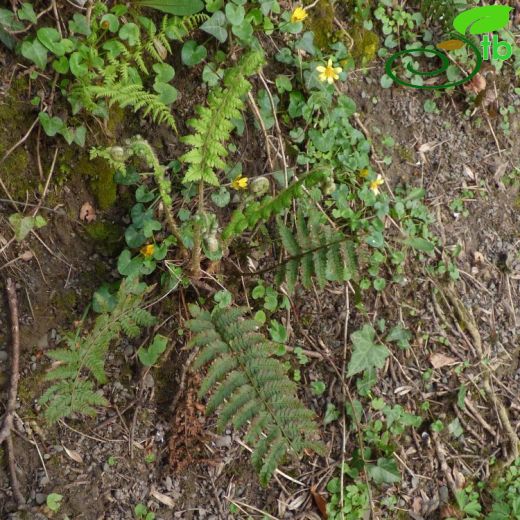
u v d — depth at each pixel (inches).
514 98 59.2
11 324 43.7
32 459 43.8
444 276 55.2
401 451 52.2
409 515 51.8
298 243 44.7
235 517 47.7
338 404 50.8
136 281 44.0
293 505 49.0
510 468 54.9
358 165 51.8
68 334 43.2
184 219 47.1
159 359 46.9
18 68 43.5
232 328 43.0
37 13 43.5
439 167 56.1
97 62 43.9
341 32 52.4
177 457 46.7
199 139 43.1
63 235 45.1
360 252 44.3
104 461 45.3
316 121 50.6
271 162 49.9
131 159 46.3
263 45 49.9
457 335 54.9
